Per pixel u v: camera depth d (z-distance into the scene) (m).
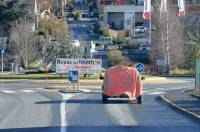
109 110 32.19
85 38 134.50
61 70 59.78
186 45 92.00
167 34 90.38
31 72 77.56
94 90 53.88
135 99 37.94
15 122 25.59
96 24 151.88
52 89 55.06
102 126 23.83
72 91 51.16
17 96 45.84
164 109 33.00
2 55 78.62
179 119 26.94
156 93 50.38
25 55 86.56
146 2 85.50
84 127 23.41
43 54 86.50
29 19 95.25
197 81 44.56
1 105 36.34
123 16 153.38
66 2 161.88
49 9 133.62
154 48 92.62
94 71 60.09
